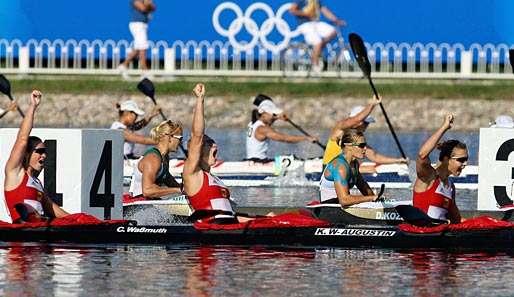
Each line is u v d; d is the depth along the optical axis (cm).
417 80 12938
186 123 12712
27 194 5309
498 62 13275
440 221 5384
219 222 5378
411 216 5306
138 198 5841
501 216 6297
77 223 5341
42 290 4347
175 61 13575
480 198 5828
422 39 13450
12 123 12669
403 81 12862
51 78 12875
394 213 5850
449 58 13325
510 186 5812
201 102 5347
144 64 13012
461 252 5222
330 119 12725
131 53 13050
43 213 5406
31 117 5275
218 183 5447
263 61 13238
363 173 8175
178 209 5834
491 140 5803
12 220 5362
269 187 8200
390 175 8169
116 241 5356
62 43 13412
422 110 12738
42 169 5462
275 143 11769
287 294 4322
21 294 4281
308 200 7275
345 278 4619
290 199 7331
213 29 13388
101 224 5353
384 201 5878
